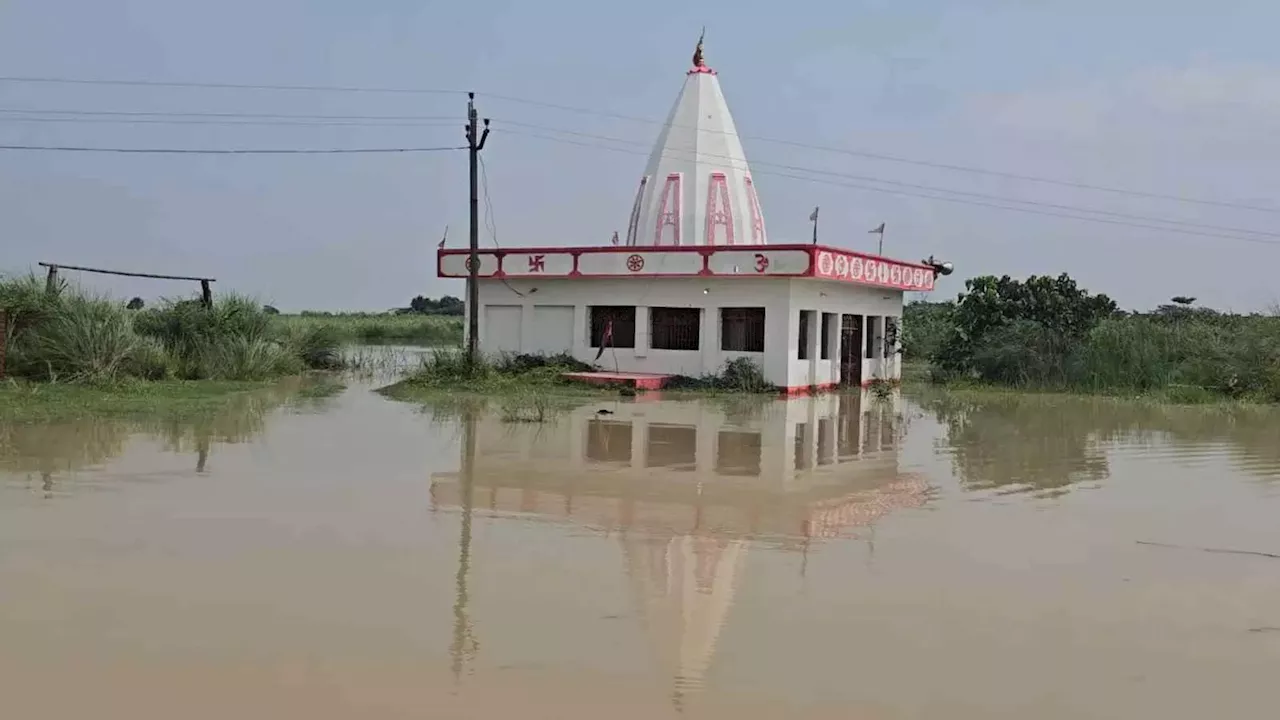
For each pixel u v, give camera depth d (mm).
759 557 7695
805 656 5598
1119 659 5680
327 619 6043
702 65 28750
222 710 4746
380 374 30141
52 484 10055
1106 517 9500
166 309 26391
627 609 6348
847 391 26922
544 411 18109
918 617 6320
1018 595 6836
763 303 25016
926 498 10367
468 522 8695
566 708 4855
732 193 28141
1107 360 26016
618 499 9938
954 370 29969
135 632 5762
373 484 10422
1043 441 15289
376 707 4816
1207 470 12430
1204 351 25203
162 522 8469
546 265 26875
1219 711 5000
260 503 9312
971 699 5086
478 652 5547
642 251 25750
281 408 18172
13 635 5684
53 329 20922
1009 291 29531
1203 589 7070
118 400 17969
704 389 24984
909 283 29953
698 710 4875
